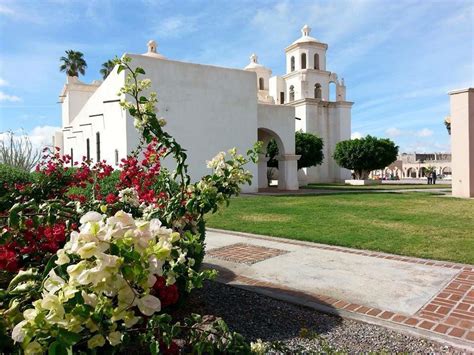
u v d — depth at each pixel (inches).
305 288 197.5
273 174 1478.8
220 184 120.7
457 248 276.7
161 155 179.2
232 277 218.7
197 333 80.0
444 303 173.9
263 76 1620.3
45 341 53.5
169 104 733.3
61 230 115.3
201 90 774.5
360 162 1346.0
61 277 58.8
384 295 185.3
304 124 1501.0
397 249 275.0
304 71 1536.7
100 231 57.3
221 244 307.7
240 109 828.0
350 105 1555.1
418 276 215.2
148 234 60.6
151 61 711.1
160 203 131.4
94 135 829.8
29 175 406.9
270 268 236.4
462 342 136.9
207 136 781.9
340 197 696.4
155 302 59.6
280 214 466.9
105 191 229.8
